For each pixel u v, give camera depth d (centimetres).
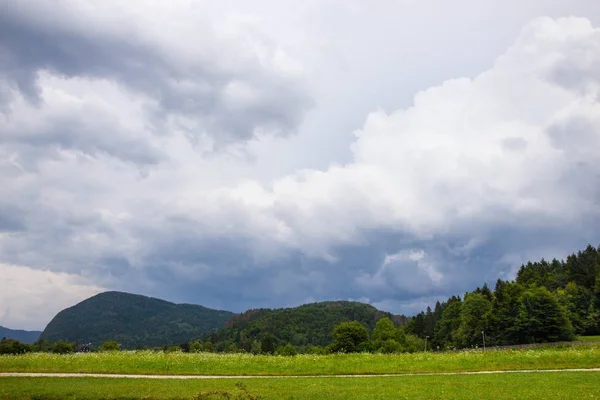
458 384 2950
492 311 13850
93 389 2722
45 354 4762
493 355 4588
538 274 19788
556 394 2512
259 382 3170
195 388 2805
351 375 3812
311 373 3956
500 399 2405
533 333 12638
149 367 3984
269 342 15925
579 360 4162
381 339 12556
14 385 2820
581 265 19638
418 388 2805
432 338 17325
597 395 2478
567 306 14838
